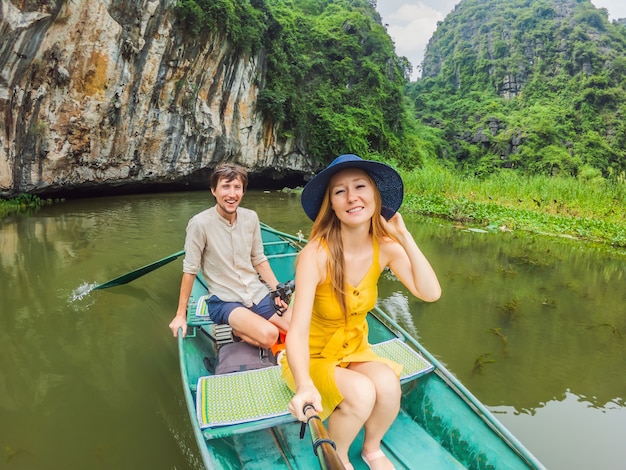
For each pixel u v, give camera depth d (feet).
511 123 92.79
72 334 9.96
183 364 6.70
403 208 35.14
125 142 34.27
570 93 101.30
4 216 24.97
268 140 48.80
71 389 7.89
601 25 122.21
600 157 84.48
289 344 4.50
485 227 27.91
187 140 39.32
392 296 13.32
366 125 59.67
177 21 33.81
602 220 28.91
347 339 5.21
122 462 6.17
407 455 5.80
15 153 27.35
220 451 5.26
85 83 29.45
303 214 31.07
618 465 6.55
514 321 12.02
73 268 14.89
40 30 25.22
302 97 53.26
